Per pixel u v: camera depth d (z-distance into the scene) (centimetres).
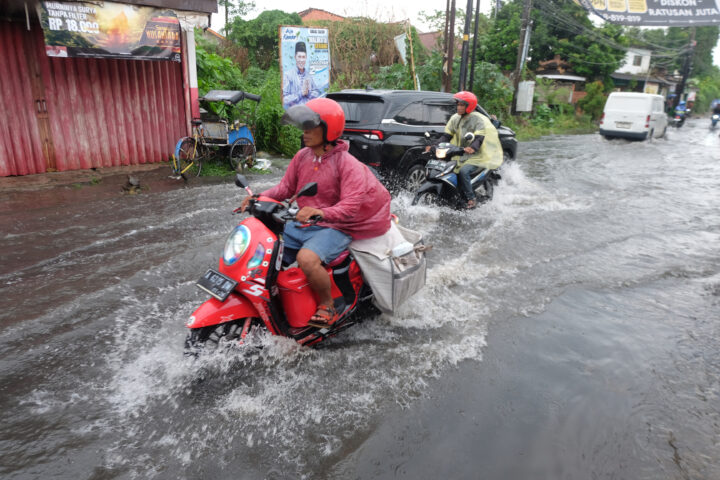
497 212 754
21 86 824
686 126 3253
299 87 1320
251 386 307
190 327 299
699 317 422
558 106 2958
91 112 908
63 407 284
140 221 646
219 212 698
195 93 1037
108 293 432
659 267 536
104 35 829
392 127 744
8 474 233
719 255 579
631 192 923
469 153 696
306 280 331
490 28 3181
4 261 498
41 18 765
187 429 267
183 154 950
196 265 500
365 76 1983
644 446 267
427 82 2002
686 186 988
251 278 303
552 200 845
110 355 338
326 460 248
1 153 818
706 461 257
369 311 398
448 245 593
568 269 524
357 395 301
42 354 337
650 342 378
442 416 285
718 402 308
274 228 322
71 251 531
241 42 2412
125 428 267
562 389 315
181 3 904
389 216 362
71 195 777
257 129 1205
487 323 401
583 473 246
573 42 3416
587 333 389
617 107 1856
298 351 346
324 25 1986
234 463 244
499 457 254
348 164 321
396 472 242
